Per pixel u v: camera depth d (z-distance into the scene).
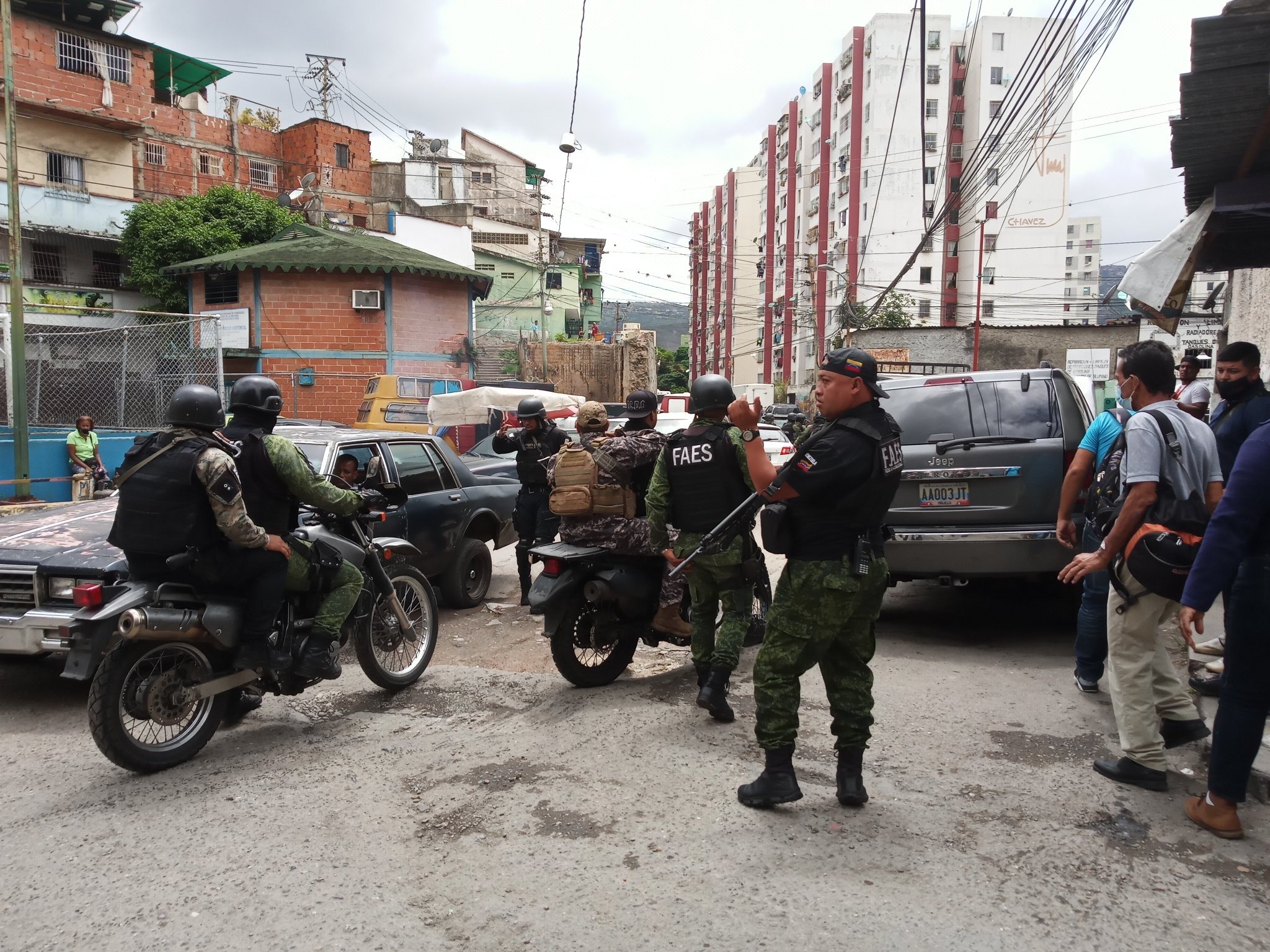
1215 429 4.75
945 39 56.53
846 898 2.69
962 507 5.65
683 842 3.06
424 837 3.19
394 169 47.38
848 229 58.53
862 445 3.08
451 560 7.59
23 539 5.09
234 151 39.78
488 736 4.20
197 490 3.80
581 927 2.57
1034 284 56.88
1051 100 12.21
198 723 3.99
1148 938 2.50
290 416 22.75
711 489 4.36
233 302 23.19
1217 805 3.08
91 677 3.94
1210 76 3.70
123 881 2.88
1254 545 2.88
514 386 24.17
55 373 14.91
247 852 3.06
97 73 29.27
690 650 5.64
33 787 3.72
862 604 3.25
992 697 4.61
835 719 3.39
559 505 4.89
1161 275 4.96
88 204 28.48
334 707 4.74
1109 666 3.59
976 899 2.69
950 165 56.59
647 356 37.72
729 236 86.50
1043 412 5.69
